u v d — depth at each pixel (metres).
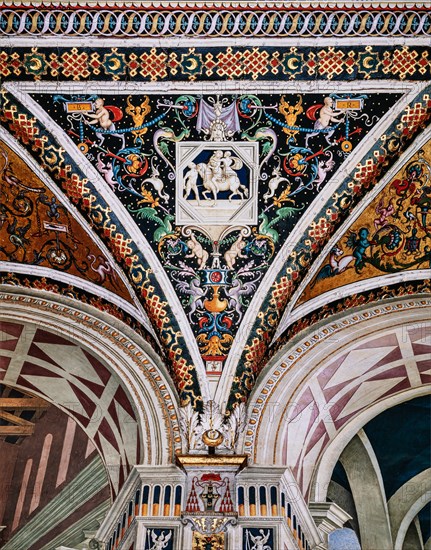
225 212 10.59
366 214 10.58
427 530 12.84
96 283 10.74
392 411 12.01
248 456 9.99
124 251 10.56
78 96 10.36
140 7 10.07
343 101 10.36
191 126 10.48
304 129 10.45
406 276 10.80
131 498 10.02
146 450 10.09
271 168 10.52
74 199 10.51
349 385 10.80
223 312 10.55
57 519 12.14
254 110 10.43
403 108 10.34
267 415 10.26
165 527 9.69
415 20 10.06
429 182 10.55
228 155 10.52
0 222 10.68
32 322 10.59
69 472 12.30
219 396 10.27
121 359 10.50
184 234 10.60
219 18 10.09
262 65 10.27
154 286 10.59
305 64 10.25
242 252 10.59
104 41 10.18
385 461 12.35
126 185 10.54
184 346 10.47
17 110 10.34
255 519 9.69
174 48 10.21
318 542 10.12
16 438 12.41
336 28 10.11
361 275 10.78
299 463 10.55
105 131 10.45
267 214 10.56
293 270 10.56
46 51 10.21
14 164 10.47
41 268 10.77
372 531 12.22
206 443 9.97
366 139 10.42
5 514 12.20
